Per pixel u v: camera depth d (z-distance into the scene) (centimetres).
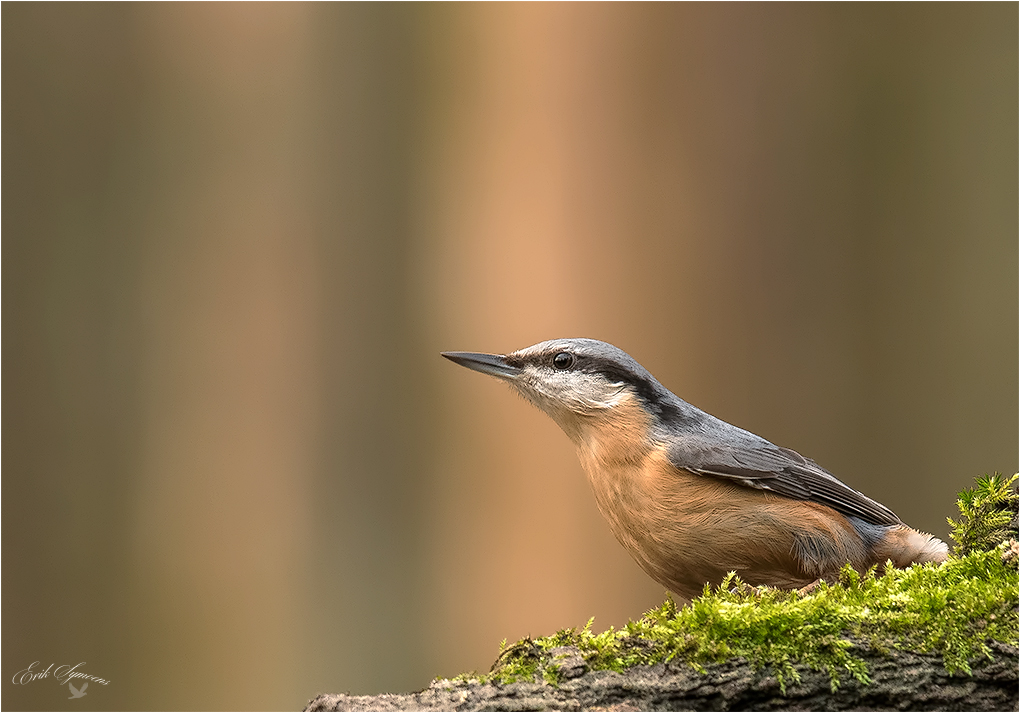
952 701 434
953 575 507
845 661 441
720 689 438
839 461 1139
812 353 1148
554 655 457
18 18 1180
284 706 1213
